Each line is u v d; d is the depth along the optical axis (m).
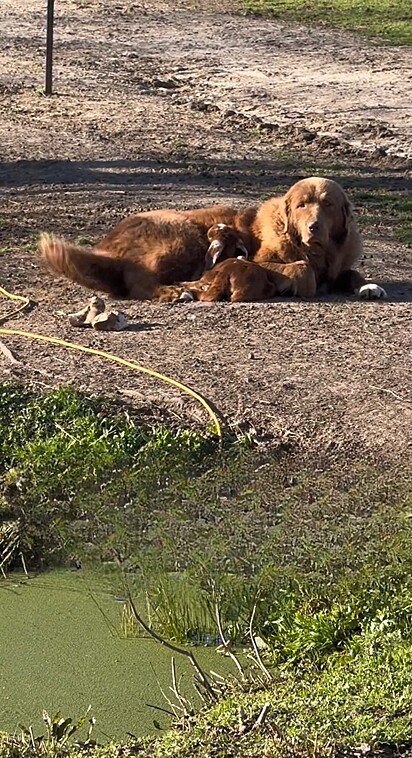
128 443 5.56
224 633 4.62
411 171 9.76
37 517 5.31
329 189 6.73
